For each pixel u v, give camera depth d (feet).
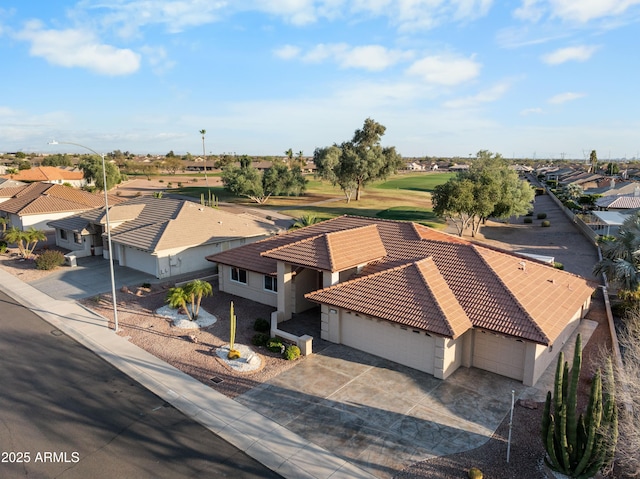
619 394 48.96
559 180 477.36
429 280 67.21
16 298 92.84
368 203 280.72
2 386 56.90
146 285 98.68
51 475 40.91
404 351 62.95
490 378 59.62
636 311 77.46
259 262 90.33
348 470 42.24
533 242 170.30
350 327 68.74
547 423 39.96
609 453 38.86
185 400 53.93
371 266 80.23
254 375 60.08
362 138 289.94
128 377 59.62
